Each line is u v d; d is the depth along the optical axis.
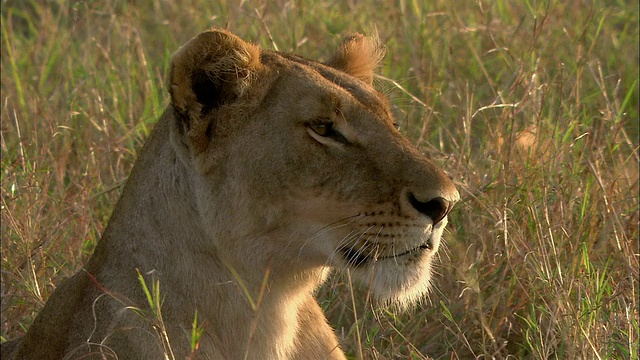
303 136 7.21
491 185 10.12
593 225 9.85
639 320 8.81
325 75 7.60
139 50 13.68
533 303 8.91
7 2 17.61
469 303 9.42
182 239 7.40
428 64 13.45
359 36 8.41
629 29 15.38
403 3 14.56
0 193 10.23
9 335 9.63
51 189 11.60
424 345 9.36
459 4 14.95
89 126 12.44
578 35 13.39
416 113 12.71
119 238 7.59
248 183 7.28
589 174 10.44
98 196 11.08
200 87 7.32
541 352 8.48
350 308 9.59
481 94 13.12
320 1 15.36
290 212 7.29
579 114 11.38
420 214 7.09
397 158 7.16
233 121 7.29
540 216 9.84
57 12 17.11
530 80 11.40
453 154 10.78
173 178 7.44
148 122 12.36
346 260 7.31
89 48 14.28
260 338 7.55
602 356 8.16
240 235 7.34
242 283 7.20
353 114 7.27
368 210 7.13
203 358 7.32
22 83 13.86
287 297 7.59
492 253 9.72
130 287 7.42
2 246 10.16
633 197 10.25
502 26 13.91
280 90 7.31
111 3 15.90
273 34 14.06
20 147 11.20
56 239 10.11
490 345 9.01
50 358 7.60
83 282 7.67
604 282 9.07
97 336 7.34
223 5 15.20
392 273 7.21
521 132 10.80
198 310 7.40
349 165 7.19
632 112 13.13
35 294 9.45
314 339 7.97
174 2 15.81
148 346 7.21
